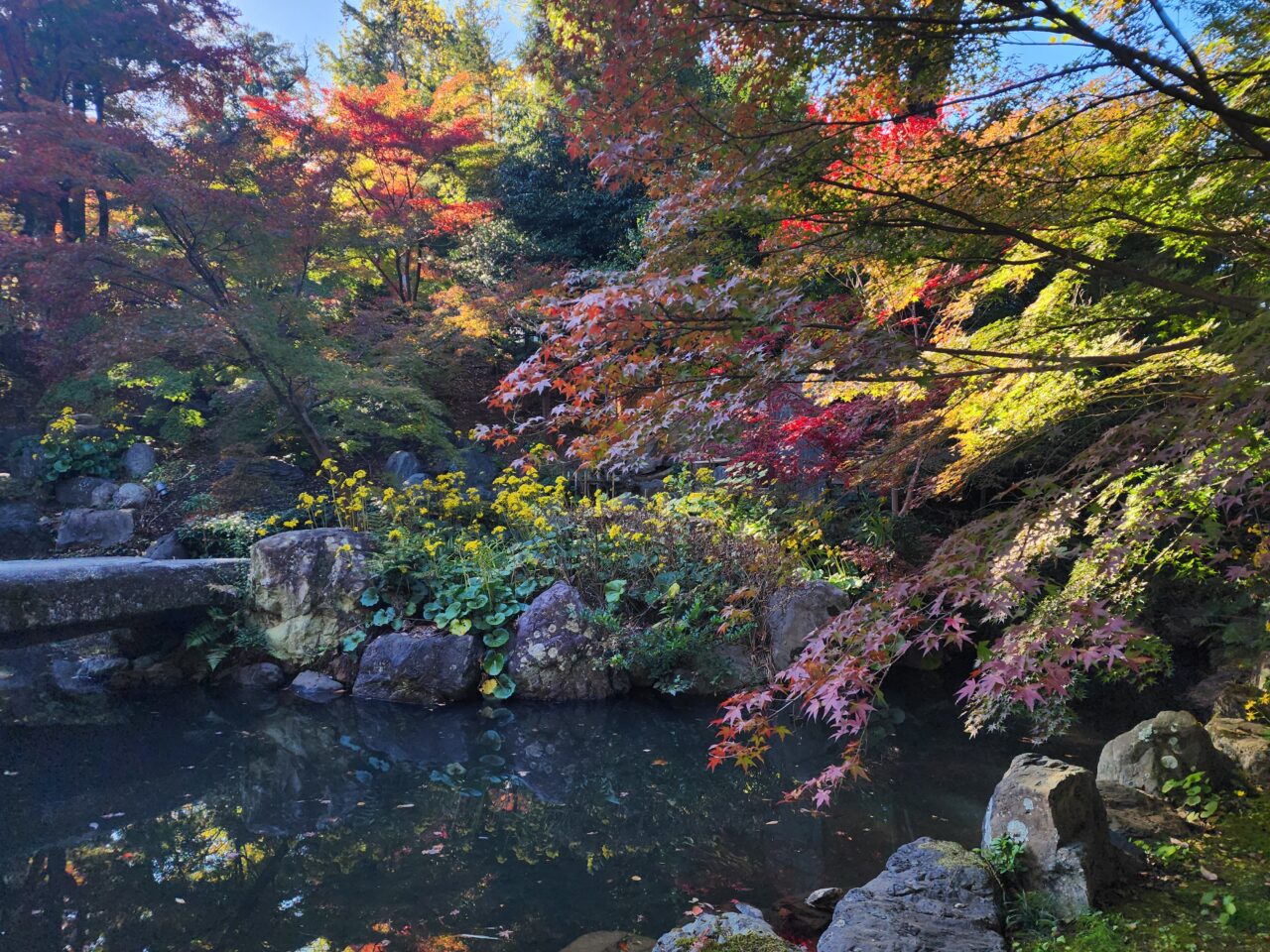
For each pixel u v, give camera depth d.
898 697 6.19
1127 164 2.26
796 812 4.06
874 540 6.87
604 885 3.33
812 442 6.25
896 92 1.84
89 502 9.42
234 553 8.23
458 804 4.28
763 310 1.70
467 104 13.57
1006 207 2.11
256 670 6.66
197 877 3.44
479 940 2.89
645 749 5.16
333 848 3.74
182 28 10.69
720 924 2.65
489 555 6.95
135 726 5.63
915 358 1.83
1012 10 1.61
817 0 1.65
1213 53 2.18
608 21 1.87
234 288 9.35
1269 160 1.78
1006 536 1.78
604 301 1.72
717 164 1.91
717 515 7.21
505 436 2.19
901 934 2.40
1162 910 2.54
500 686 6.21
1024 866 2.73
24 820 4.07
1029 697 1.60
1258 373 1.43
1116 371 3.12
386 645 6.44
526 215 14.77
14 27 10.38
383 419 11.14
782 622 6.26
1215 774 3.47
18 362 11.34
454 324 11.12
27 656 7.16
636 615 6.61
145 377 9.91
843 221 1.96
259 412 10.47
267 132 10.54
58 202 10.88
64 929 3.00
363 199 12.32
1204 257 2.82
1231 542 2.88
